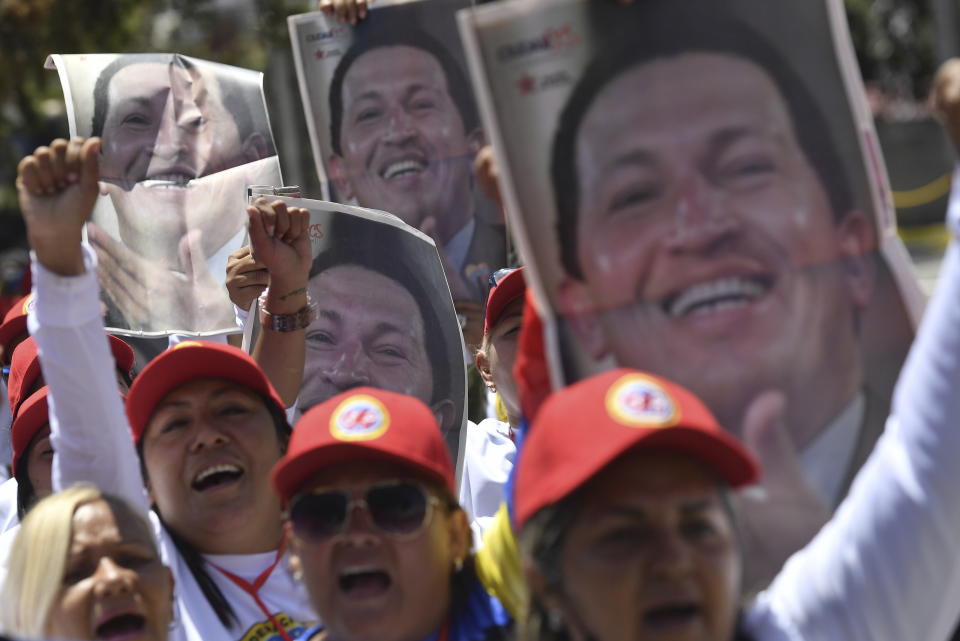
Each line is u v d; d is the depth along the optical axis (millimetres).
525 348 10125
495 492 15727
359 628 9500
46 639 9656
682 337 9094
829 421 9094
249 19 41656
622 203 9109
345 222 14414
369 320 14359
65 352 10992
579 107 9133
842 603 8383
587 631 7969
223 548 12211
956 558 8117
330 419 9711
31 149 62062
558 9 9133
